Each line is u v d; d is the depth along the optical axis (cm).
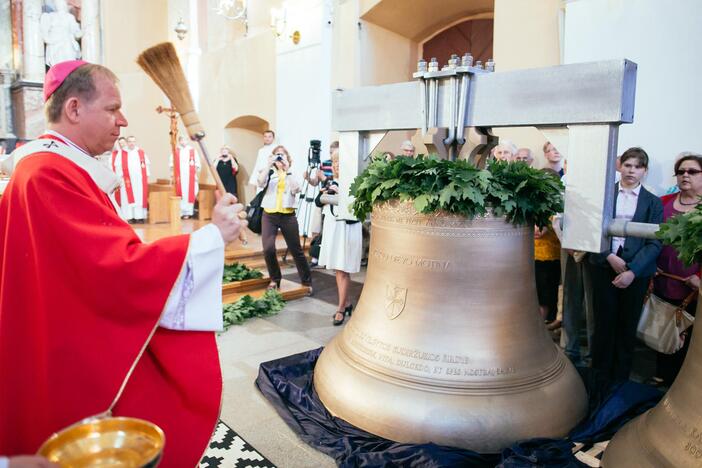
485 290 241
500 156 476
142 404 163
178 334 167
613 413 256
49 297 145
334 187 460
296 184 562
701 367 193
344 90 286
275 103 1009
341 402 259
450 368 237
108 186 174
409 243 248
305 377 318
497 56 631
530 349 248
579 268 386
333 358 279
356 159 289
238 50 1105
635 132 484
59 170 152
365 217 289
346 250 452
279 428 276
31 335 150
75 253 145
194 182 1134
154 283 150
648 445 203
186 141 1187
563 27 540
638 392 275
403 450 224
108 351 149
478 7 833
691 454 185
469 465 217
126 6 1341
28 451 150
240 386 330
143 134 1384
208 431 170
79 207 149
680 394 201
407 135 887
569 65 210
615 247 344
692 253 195
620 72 198
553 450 211
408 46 925
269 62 1018
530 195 236
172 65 164
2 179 477
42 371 147
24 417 151
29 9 1241
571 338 394
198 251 157
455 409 229
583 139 211
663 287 343
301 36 925
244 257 748
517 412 230
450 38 902
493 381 236
